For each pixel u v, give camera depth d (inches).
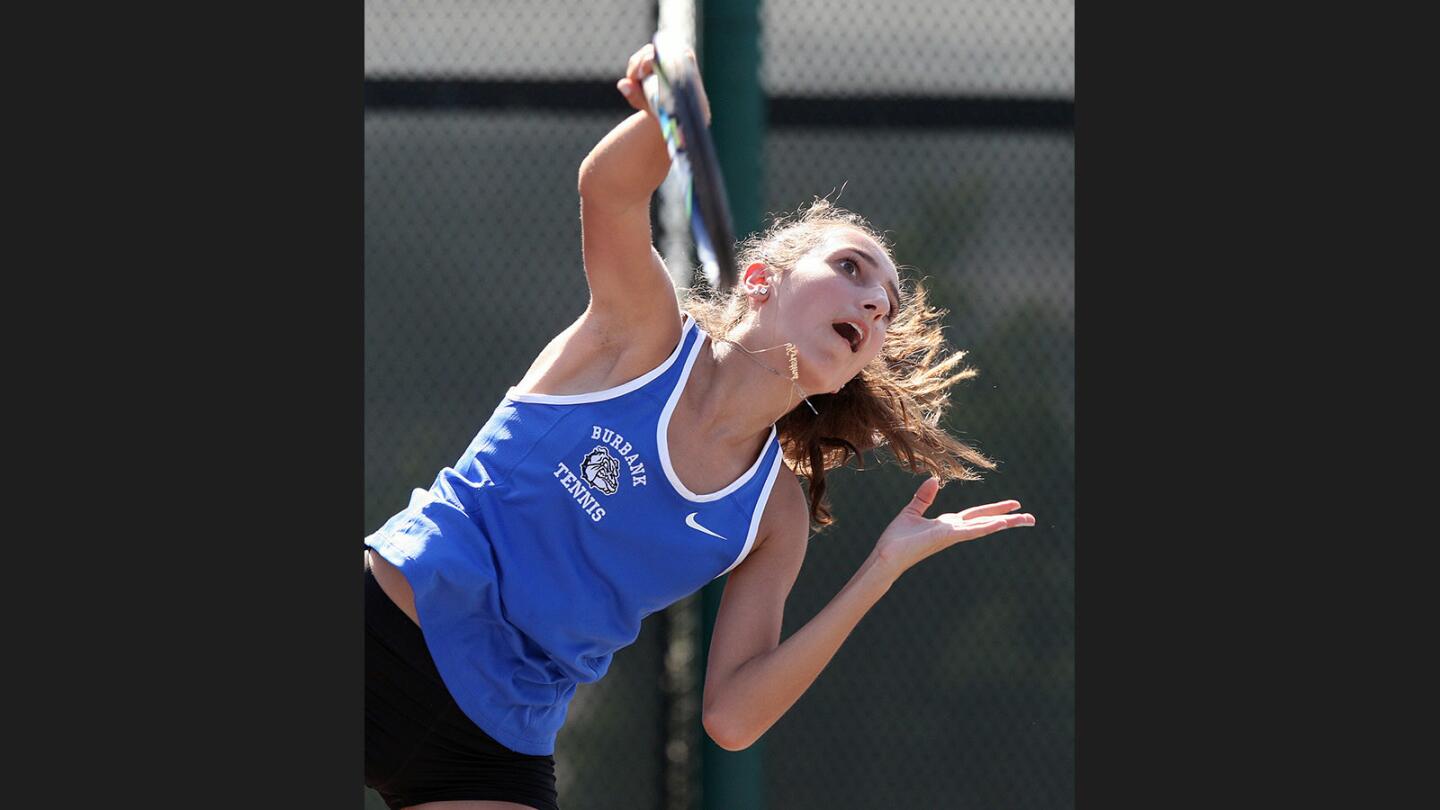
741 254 469.7
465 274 496.1
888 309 371.2
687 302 409.4
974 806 500.7
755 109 496.1
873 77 504.1
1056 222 510.0
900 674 502.3
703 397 369.1
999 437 507.8
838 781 498.3
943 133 507.5
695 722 490.0
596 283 355.6
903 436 416.8
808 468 421.7
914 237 507.2
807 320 367.6
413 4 493.0
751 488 376.2
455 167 494.9
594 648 369.7
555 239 496.7
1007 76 510.3
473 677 365.7
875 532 502.3
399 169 494.0
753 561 385.1
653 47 309.3
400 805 387.2
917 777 500.4
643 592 365.4
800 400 376.5
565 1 494.3
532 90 495.5
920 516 381.1
